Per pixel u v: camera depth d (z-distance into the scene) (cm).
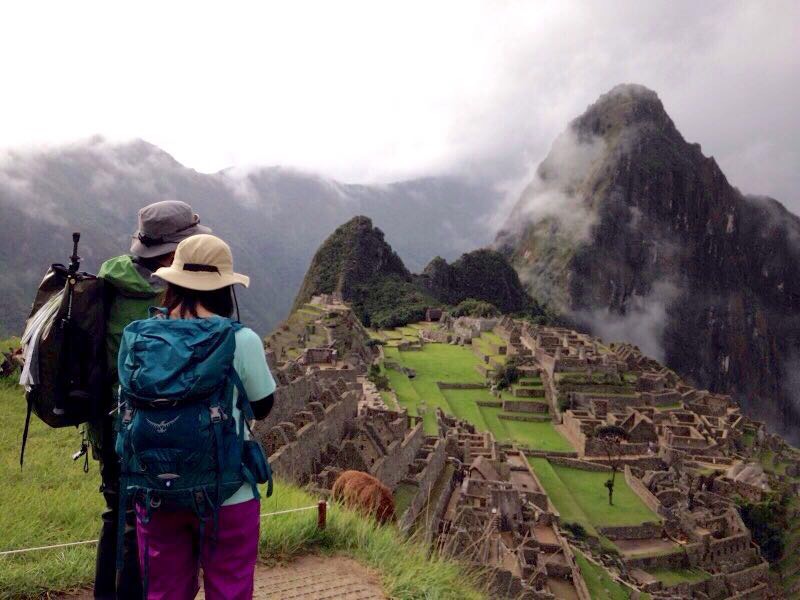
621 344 14625
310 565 977
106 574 726
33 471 1510
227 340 559
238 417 570
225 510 572
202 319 576
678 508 7062
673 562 6231
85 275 706
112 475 722
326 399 3722
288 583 906
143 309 713
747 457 9162
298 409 3400
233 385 560
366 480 1534
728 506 7488
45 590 825
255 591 874
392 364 10838
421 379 10731
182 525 577
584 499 7194
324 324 9706
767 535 7475
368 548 1033
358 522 1122
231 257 648
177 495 534
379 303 19550
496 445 7038
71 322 681
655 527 6612
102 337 690
